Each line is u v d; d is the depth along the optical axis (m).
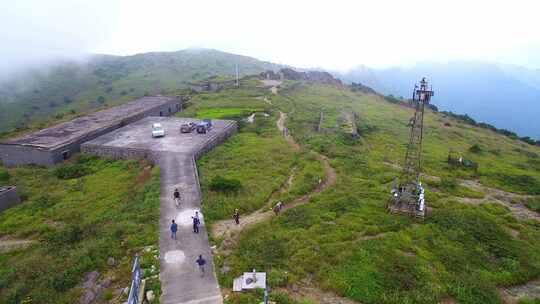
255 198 33.34
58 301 19.19
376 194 36.25
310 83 131.00
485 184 43.91
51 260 23.30
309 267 23.30
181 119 62.69
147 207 30.14
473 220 31.81
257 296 19.77
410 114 93.94
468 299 21.27
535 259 26.52
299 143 55.75
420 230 29.19
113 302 19.22
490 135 85.88
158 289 20.08
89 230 26.97
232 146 51.22
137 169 41.00
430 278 22.80
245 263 22.94
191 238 25.56
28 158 44.41
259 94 100.69
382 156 51.38
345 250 25.42
